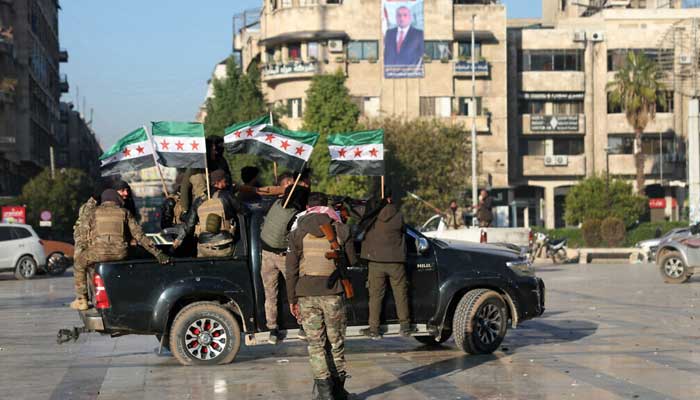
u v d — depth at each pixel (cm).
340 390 884
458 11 7312
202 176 1231
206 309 1114
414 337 1373
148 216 10544
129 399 910
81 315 1158
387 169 6312
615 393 894
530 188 7894
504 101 7344
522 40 7544
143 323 1091
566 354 1168
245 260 1125
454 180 6488
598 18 7906
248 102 6462
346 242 881
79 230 1170
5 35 6800
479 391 914
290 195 1099
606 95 7556
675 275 2588
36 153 8288
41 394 945
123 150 1205
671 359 1112
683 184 7319
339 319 875
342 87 5972
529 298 1212
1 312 1919
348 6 7244
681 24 7431
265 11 7494
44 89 8994
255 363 1133
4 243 3250
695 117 4600
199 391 945
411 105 7281
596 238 5622
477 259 1204
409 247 1183
